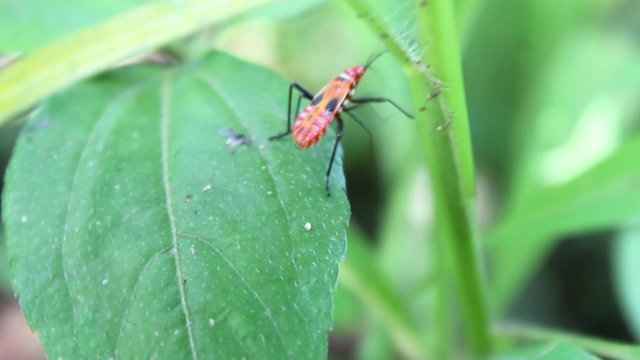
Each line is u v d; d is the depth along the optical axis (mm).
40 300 103
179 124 117
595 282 207
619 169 151
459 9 141
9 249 107
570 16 200
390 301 153
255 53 218
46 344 100
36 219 109
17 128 220
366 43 161
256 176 107
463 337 175
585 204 152
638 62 208
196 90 122
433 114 106
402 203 184
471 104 215
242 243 100
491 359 117
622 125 202
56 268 104
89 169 112
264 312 96
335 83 128
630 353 121
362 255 151
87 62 122
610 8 223
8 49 136
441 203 117
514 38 204
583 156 197
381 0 129
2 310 238
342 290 166
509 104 212
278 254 99
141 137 115
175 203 105
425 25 100
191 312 97
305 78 221
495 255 196
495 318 173
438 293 155
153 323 97
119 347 97
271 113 116
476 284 127
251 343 95
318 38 218
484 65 209
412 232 186
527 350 112
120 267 101
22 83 121
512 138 214
